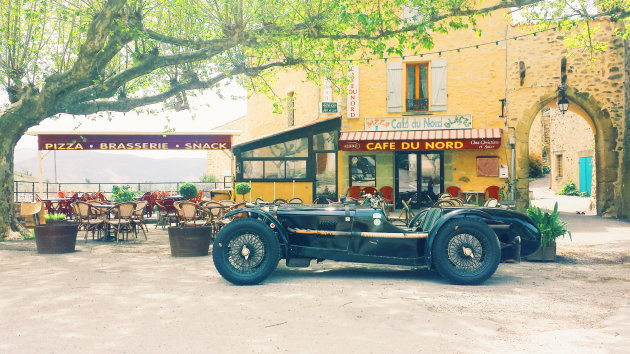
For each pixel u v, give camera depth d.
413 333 3.90
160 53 11.52
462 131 15.26
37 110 10.24
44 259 7.96
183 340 3.72
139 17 9.65
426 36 9.76
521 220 6.26
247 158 16.12
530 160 35.12
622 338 3.77
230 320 4.28
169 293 5.40
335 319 4.31
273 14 10.48
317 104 17.19
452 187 15.04
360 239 6.30
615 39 14.80
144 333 3.90
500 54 15.44
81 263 7.55
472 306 4.80
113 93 10.88
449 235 5.96
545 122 35.88
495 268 5.88
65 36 11.09
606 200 14.98
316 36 10.17
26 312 4.56
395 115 16.11
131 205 10.55
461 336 3.82
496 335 3.85
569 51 14.91
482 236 5.95
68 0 10.24
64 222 10.72
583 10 9.95
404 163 16.50
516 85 15.28
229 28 10.05
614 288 5.70
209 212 9.81
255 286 5.81
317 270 7.06
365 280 6.24
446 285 5.90
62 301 5.00
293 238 6.43
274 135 16.06
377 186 16.36
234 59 11.44
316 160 16.39
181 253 8.20
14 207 10.98
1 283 5.95
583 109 15.32
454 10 9.39
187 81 11.53
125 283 5.96
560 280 6.21
